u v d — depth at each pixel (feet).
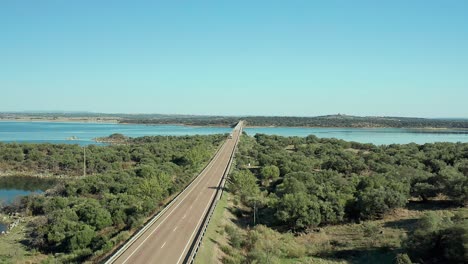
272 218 259.60
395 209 261.03
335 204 260.42
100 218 233.55
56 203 291.17
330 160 432.66
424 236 185.16
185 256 167.02
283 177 368.07
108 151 579.89
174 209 251.80
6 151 560.20
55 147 606.96
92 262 179.22
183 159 474.49
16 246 231.30
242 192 310.45
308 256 207.21
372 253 200.85
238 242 205.67
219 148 627.46
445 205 267.18
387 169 377.30
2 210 313.73
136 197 279.28
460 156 440.45
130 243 181.98
